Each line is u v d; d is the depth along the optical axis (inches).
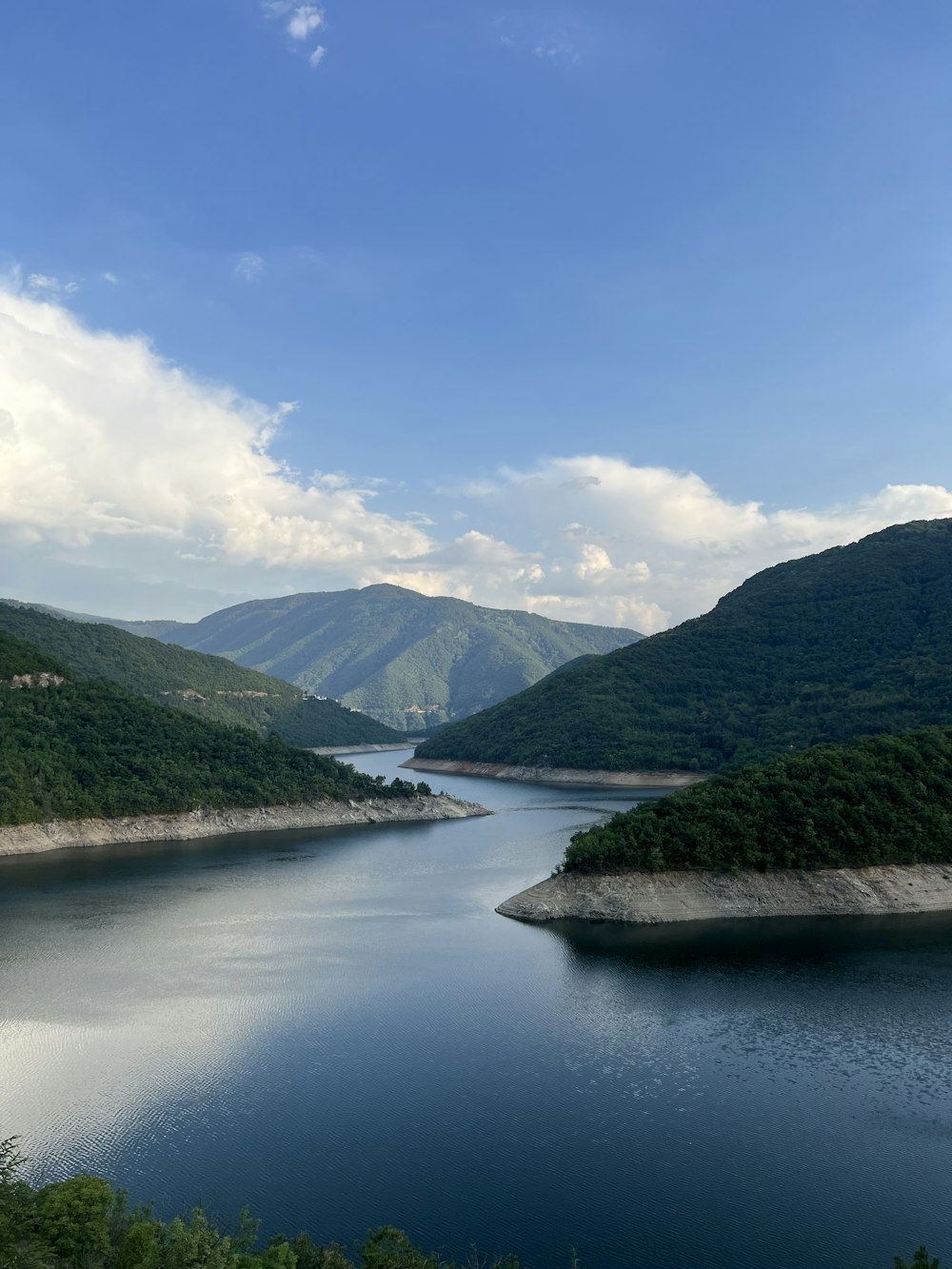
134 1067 2292.1
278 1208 1720.0
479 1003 2753.4
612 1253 1596.9
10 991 2839.6
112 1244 1375.5
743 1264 1563.7
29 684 6717.5
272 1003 2751.0
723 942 3408.0
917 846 4005.9
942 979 2957.7
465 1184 1793.8
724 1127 2007.9
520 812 7603.4
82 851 5398.6
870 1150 1913.1
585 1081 2231.8
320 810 6860.2
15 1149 1878.7
